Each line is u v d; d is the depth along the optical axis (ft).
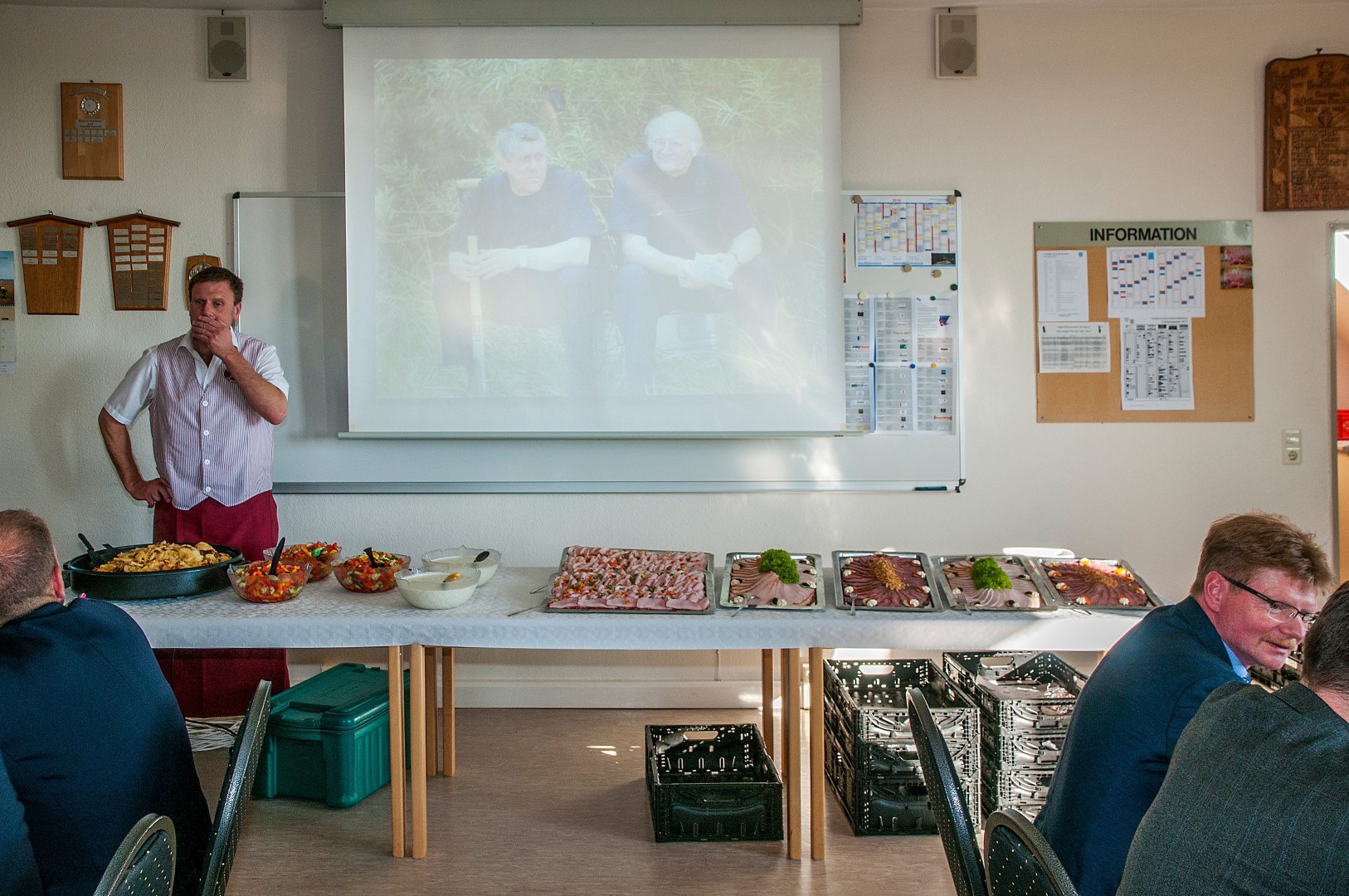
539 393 11.78
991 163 12.03
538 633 7.88
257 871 8.03
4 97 11.77
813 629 7.91
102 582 8.07
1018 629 7.88
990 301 12.08
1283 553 4.75
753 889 7.77
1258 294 12.03
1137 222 12.02
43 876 4.59
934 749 4.60
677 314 11.76
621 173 11.71
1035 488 12.13
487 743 11.05
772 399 11.78
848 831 8.82
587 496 12.13
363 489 12.01
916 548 12.14
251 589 8.18
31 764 4.53
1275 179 11.87
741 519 12.16
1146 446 12.09
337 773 9.23
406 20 11.53
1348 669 3.09
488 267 11.71
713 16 11.57
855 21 11.59
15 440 11.94
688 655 12.34
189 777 5.22
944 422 12.09
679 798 8.54
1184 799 3.24
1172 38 11.93
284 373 11.91
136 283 11.83
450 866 8.11
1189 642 4.75
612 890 7.73
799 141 11.69
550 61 11.67
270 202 11.87
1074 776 4.84
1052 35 11.95
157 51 11.80
